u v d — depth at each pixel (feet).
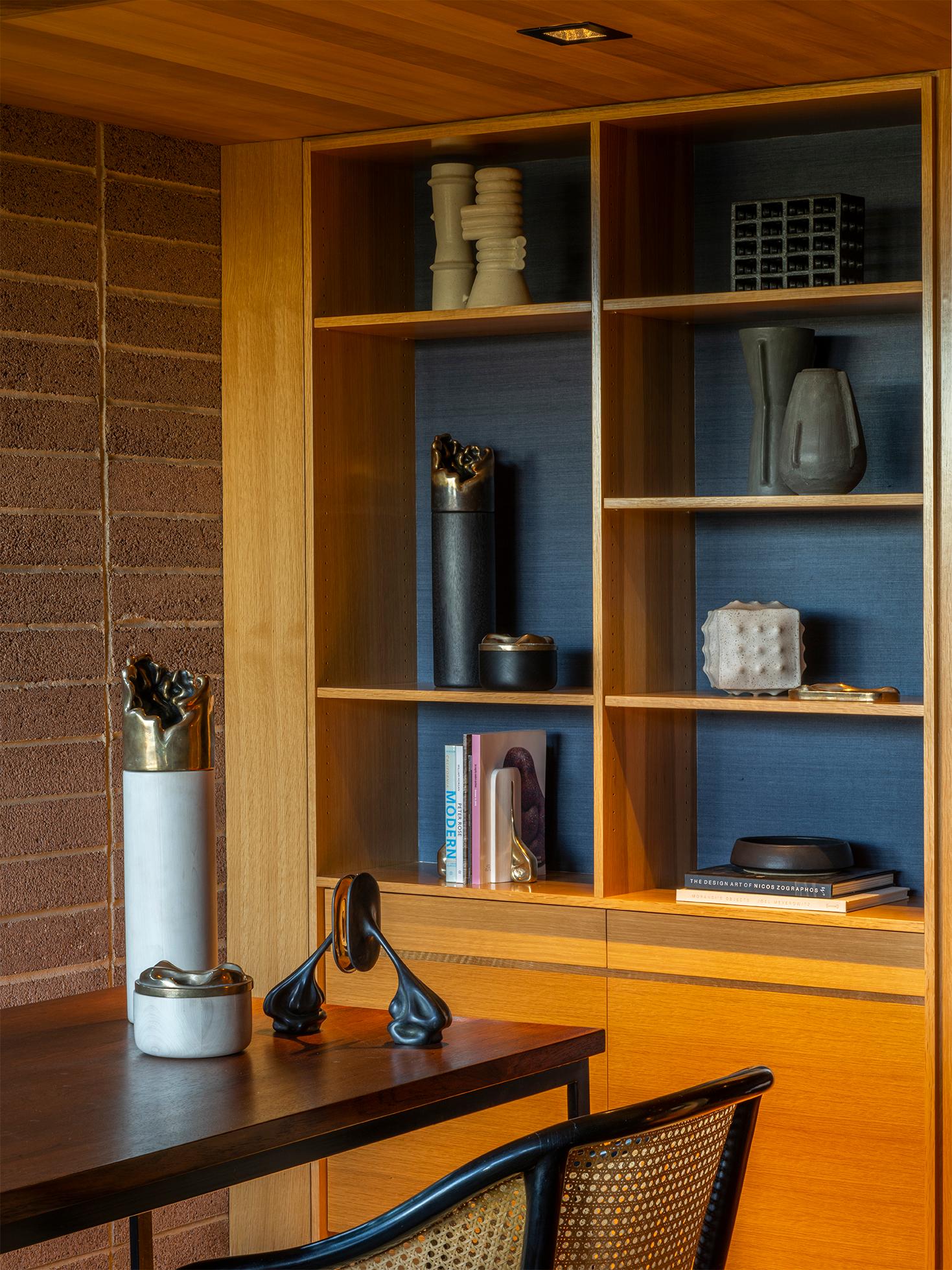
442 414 12.86
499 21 9.02
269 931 12.04
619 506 10.77
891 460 11.19
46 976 11.11
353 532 12.26
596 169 10.82
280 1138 6.49
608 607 10.88
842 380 10.53
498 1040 7.82
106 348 11.51
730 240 11.74
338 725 12.07
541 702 11.09
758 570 11.70
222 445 12.19
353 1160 11.66
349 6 8.75
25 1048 7.67
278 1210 11.87
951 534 9.89
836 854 10.68
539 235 12.39
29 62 9.89
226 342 12.16
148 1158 6.04
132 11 8.87
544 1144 5.75
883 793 11.26
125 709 8.05
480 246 11.61
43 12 8.91
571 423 12.36
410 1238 6.16
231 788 12.14
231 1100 6.74
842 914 10.14
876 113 10.76
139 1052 7.58
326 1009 8.51
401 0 8.66
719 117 10.87
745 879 10.52
